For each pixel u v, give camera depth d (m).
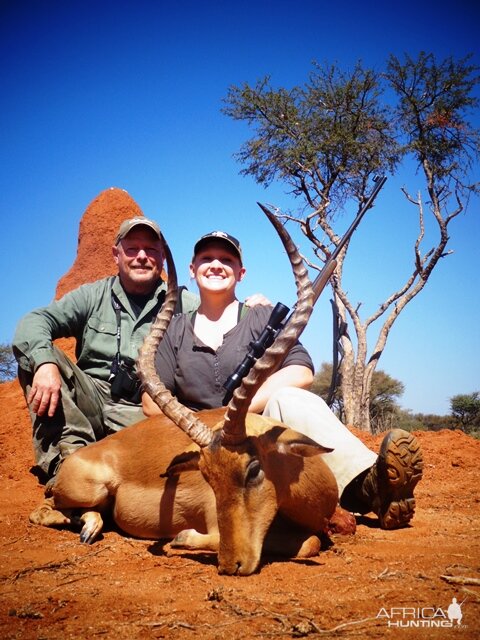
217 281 1.91
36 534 1.78
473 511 2.06
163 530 1.72
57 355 2.14
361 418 7.26
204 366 1.87
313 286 1.80
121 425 2.27
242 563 1.33
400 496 1.73
